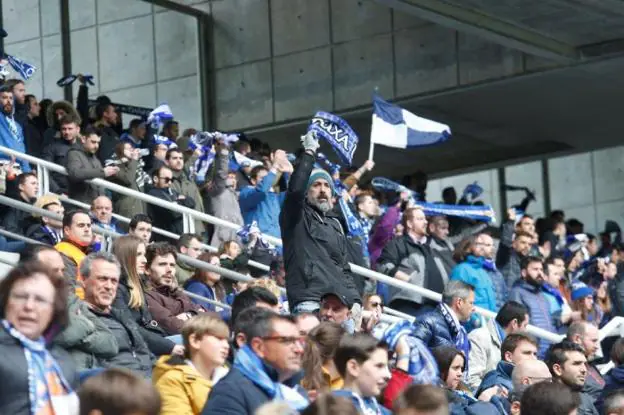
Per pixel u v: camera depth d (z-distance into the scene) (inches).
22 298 499.2
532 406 627.2
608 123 1737.2
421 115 1684.3
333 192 818.2
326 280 788.0
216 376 631.8
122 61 1615.4
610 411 719.7
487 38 1519.4
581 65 1552.7
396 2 1472.7
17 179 1006.4
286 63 1668.3
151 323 757.9
